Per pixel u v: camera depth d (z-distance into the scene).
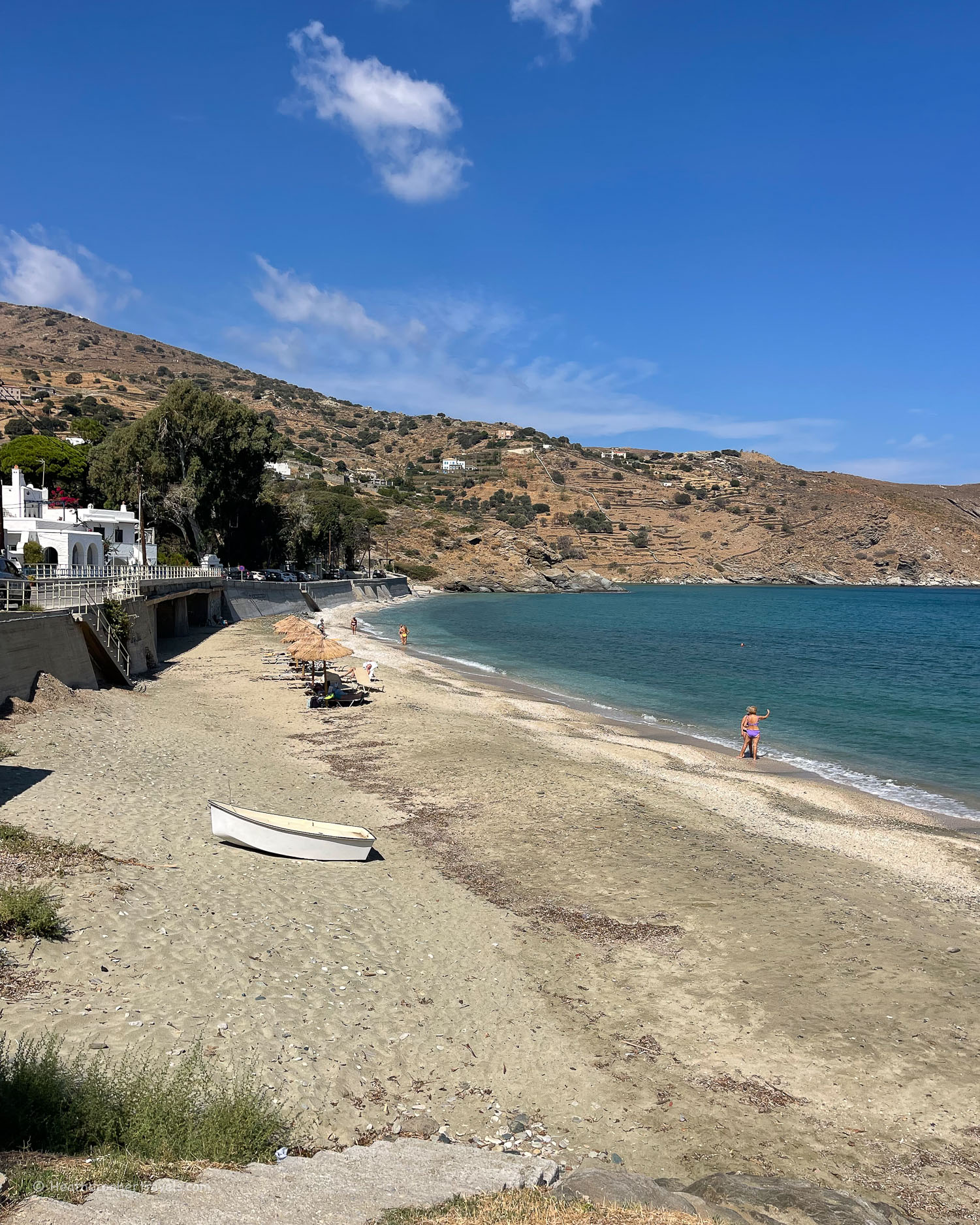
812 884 15.18
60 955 9.60
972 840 18.58
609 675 47.88
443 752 24.38
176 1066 7.77
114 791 17.58
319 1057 8.57
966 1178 7.73
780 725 32.72
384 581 126.81
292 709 30.55
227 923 11.39
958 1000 11.07
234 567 82.12
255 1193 5.40
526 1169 6.81
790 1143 8.12
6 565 34.09
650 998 10.86
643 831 17.72
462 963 11.33
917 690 42.62
